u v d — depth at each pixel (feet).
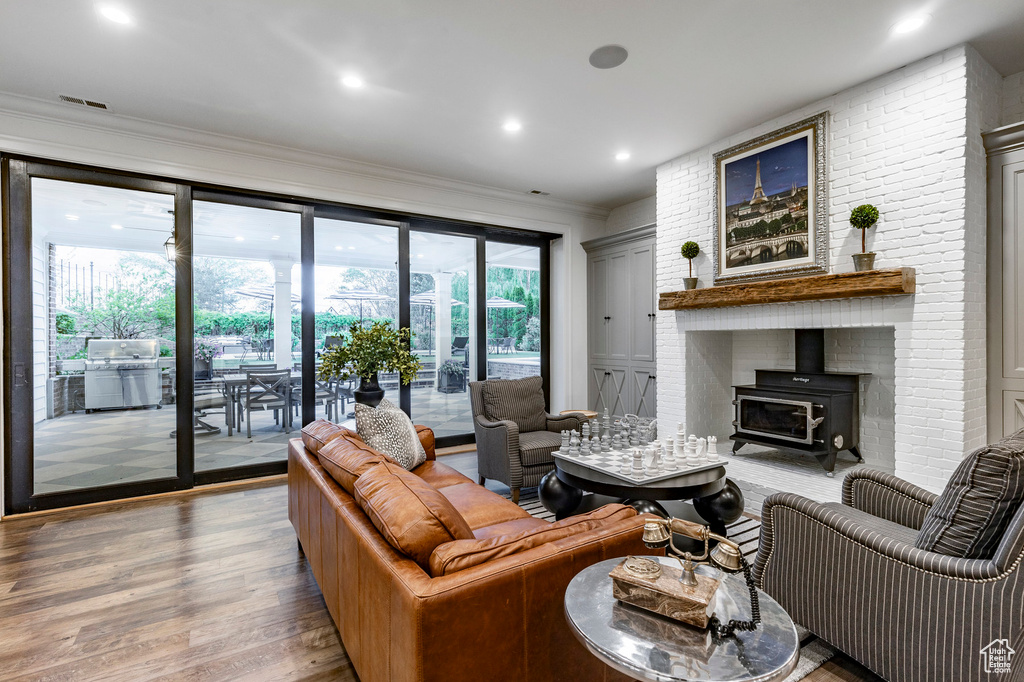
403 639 3.49
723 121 11.96
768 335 14.33
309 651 5.98
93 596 7.27
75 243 11.38
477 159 14.32
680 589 3.56
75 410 11.39
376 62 9.21
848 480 7.14
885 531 5.76
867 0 7.61
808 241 11.13
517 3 7.58
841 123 10.64
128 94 10.25
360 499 4.92
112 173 11.60
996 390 9.48
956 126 8.98
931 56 9.29
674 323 14.48
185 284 12.48
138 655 5.89
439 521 4.16
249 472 13.35
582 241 19.39
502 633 3.69
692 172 13.89
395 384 16.16
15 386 10.70
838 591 5.54
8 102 10.21
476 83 10.02
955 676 4.63
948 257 9.09
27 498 10.81
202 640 6.20
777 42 8.75
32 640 6.19
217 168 12.55
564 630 4.06
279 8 7.61
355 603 4.66
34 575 7.92
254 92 10.27
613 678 4.50
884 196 9.98
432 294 16.84
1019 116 9.81
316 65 9.28
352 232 15.26
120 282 11.87
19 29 8.02
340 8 7.63
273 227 13.84
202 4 7.47
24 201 10.75
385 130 12.25
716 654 3.16
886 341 11.78
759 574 6.41
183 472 12.44
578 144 13.28
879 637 5.17
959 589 4.61
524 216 17.98
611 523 4.72
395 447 8.93
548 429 13.57
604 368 18.62
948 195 9.09
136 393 12.03
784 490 10.78
